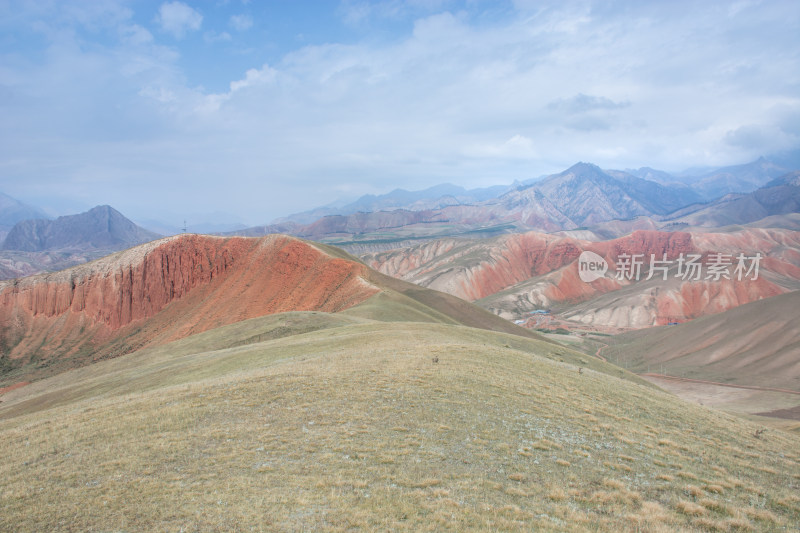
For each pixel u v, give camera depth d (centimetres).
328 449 2016
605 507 1622
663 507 1675
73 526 1414
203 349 8306
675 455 2289
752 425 3506
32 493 1653
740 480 2055
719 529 1544
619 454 2184
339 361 3797
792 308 16200
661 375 15862
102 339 17462
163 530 1366
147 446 2081
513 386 3141
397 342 4916
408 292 16575
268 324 8931
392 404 2627
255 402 2692
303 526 1382
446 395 2817
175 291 18500
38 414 3612
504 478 1800
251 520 1413
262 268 17700
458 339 5672
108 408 2912
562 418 2617
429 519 1438
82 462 1938
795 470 2323
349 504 1527
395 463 1884
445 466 1877
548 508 1575
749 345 15762
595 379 3972
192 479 1728
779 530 1591
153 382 4881
